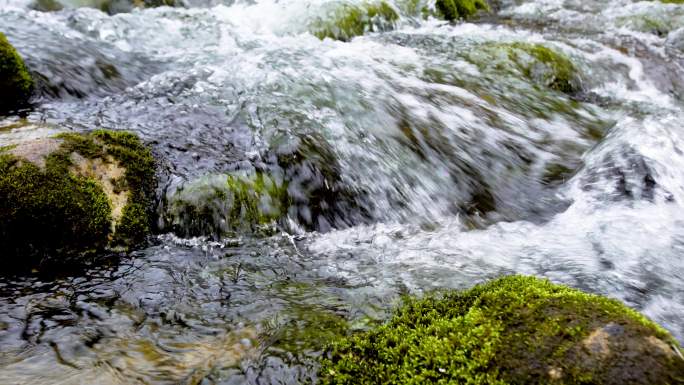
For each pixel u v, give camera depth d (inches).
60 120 189.3
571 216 179.9
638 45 417.4
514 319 89.4
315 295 127.0
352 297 125.3
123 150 157.8
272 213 161.5
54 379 92.5
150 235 149.2
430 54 327.6
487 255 153.0
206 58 274.7
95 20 293.9
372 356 94.6
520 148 228.7
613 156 197.5
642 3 526.6
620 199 180.9
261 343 105.8
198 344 106.3
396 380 86.0
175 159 170.6
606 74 354.9
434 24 446.9
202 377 95.7
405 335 97.7
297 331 109.5
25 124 181.3
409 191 184.4
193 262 140.7
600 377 74.0
